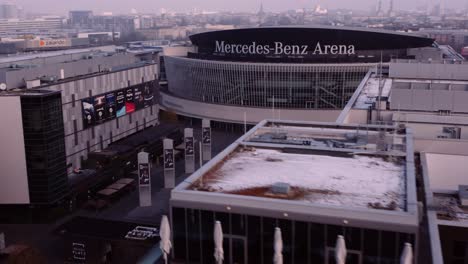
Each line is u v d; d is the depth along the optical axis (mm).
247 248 44000
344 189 48188
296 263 42844
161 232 41188
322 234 41688
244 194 46969
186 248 45688
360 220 40375
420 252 43469
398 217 39656
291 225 42344
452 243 49438
